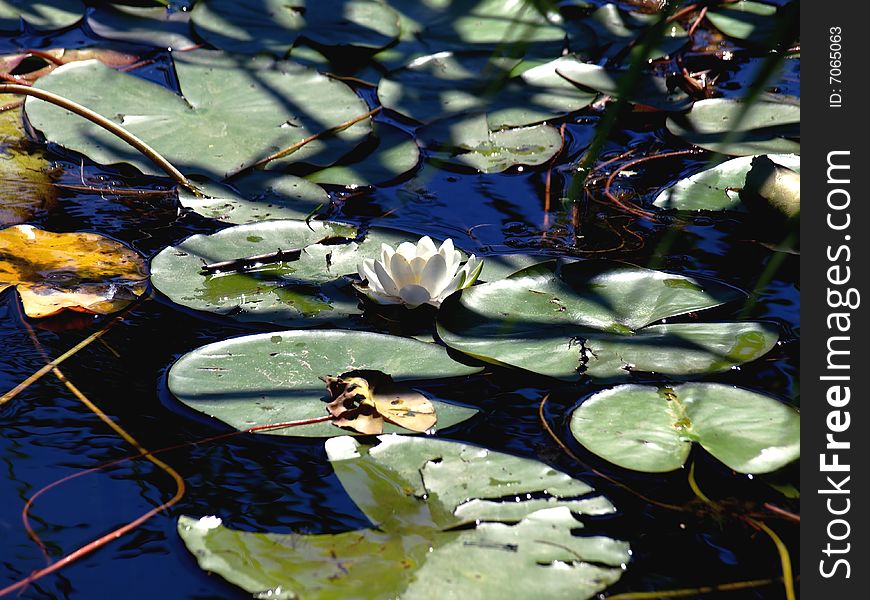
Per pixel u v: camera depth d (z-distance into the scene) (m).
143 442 2.89
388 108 3.42
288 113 3.37
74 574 2.79
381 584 2.77
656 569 2.80
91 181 3.24
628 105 3.47
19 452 2.88
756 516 2.84
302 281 3.08
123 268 3.09
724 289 3.06
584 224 3.20
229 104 3.38
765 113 3.42
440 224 3.19
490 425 2.91
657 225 3.20
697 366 2.96
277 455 2.88
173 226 3.17
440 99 3.45
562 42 3.61
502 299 3.03
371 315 3.04
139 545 2.81
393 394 2.93
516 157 3.33
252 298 3.05
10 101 3.40
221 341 2.98
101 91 3.37
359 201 3.23
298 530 2.82
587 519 2.83
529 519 2.82
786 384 2.95
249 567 2.79
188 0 3.74
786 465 2.87
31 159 3.28
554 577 2.78
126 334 3.01
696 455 2.89
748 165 3.29
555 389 2.95
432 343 3.00
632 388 2.93
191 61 3.45
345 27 3.63
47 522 2.83
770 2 3.91
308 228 3.16
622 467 2.86
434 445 2.88
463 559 2.79
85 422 2.91
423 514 2.82
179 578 2.79
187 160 3.27
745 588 2.79
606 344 2.98
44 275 3.07
